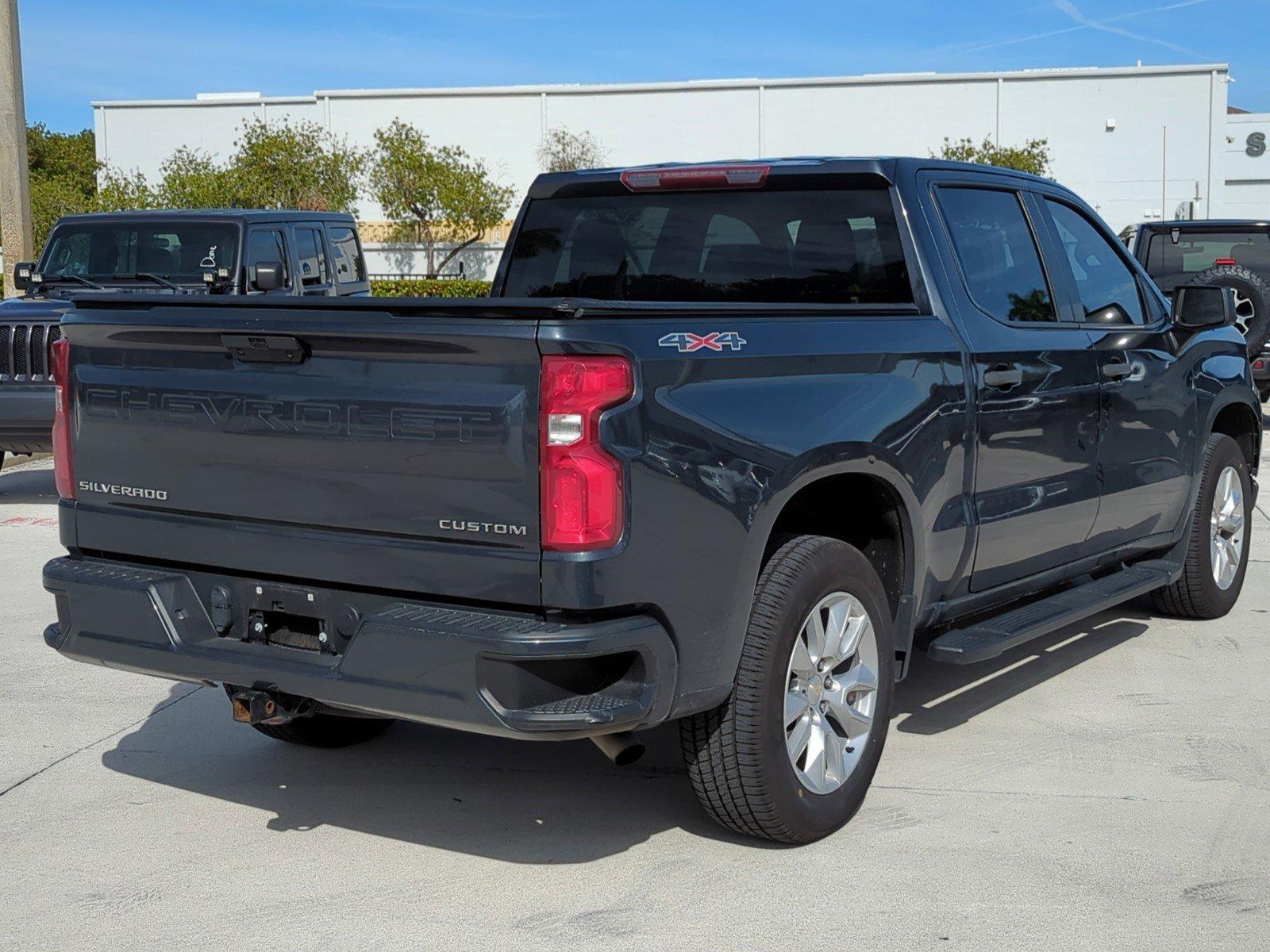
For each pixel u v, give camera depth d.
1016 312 4.86
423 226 48.12
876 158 4.62
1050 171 50.19
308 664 3.54
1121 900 3.58
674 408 3.34
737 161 4.89
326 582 3.54
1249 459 6.88
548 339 3.14
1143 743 4.83
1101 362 5.20
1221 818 4.14
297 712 3.70
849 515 4.31
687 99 52.22
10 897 3.66
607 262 5.14
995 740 4.86
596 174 5.11
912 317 4.30
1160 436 5.68
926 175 4.64
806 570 3.75
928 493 4.21
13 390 9.52
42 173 72.25
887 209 4.55
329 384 3.45
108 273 10.85
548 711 3.23
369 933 3.44
